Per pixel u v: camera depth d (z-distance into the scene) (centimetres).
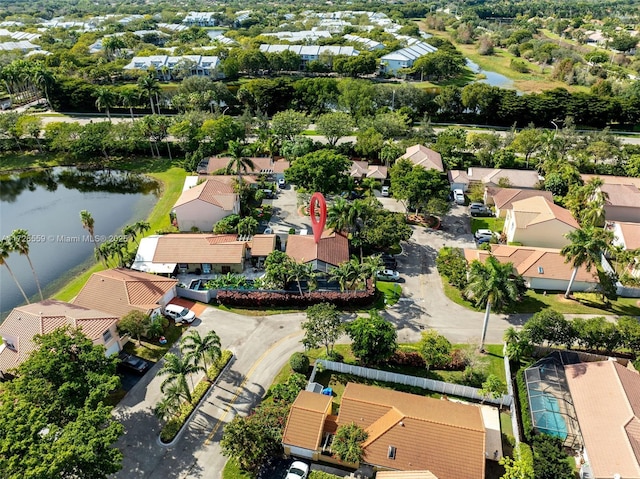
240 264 7462
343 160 8900
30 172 11775
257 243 7712
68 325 5047
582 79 18475
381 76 19375
